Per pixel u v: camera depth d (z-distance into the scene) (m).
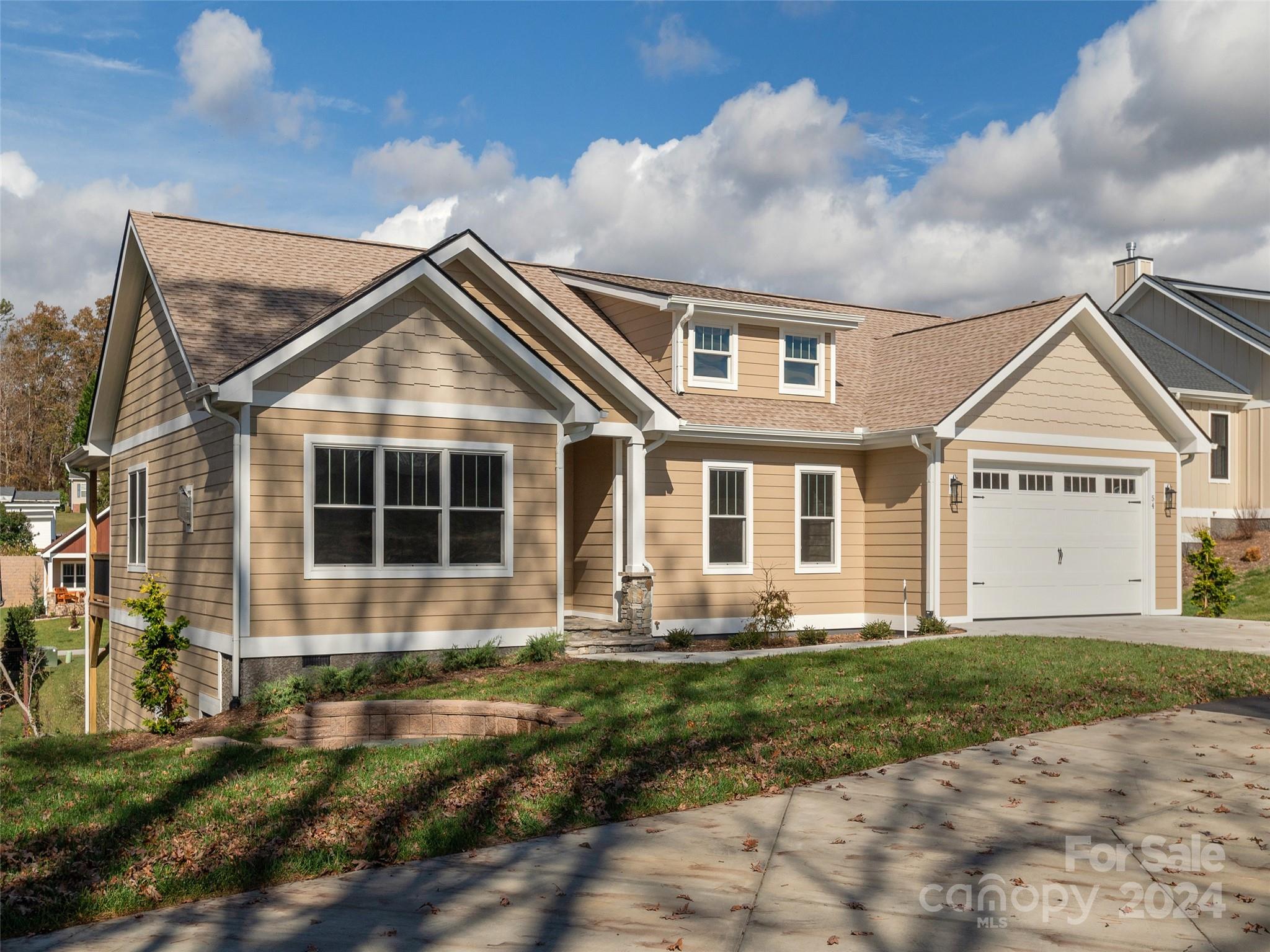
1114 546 21.39
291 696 13.13
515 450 15.62
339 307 14.02
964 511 19.28
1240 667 13.73
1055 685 12.30
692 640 17.48
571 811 7.79
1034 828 7.45
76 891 6.30
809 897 6.19
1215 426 29.75
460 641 15.09
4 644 26.19
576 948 5.52
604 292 20.62
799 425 19.48
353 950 5.52
